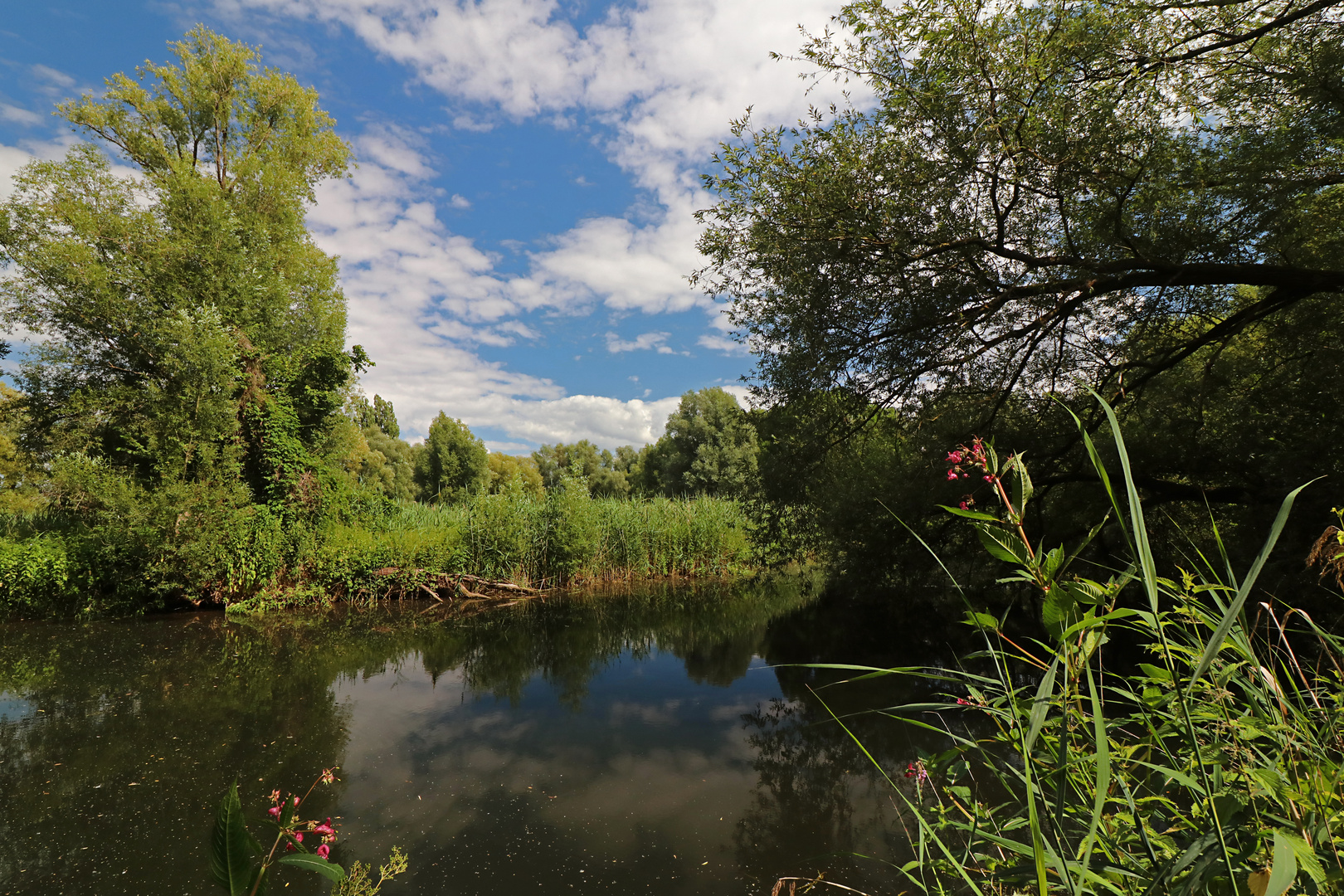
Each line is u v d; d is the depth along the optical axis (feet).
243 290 50.93
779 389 26.94
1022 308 22.88
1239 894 2.87
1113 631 21.43
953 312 22.09
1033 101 18.11
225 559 38.96
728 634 31.99
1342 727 3.58
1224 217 20.21
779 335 25.88
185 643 30.73
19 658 27.81
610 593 45.88
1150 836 3.93
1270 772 3.18
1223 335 20.58
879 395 25.52
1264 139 19.58
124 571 38.37
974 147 19.16
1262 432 20.25
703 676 24.72
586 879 11.09
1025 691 3.89
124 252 50.83
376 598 42.75
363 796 14.48
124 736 18.37
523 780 15.37
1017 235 22.52
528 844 12.34
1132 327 23.45
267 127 67.62
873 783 14.66
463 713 20.47
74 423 50.16
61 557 36.45
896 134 20.43
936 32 17.28
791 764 16.07
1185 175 19.85
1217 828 2.81
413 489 161.68
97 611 37.55
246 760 16.67
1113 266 19.56
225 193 59.67
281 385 48.47
